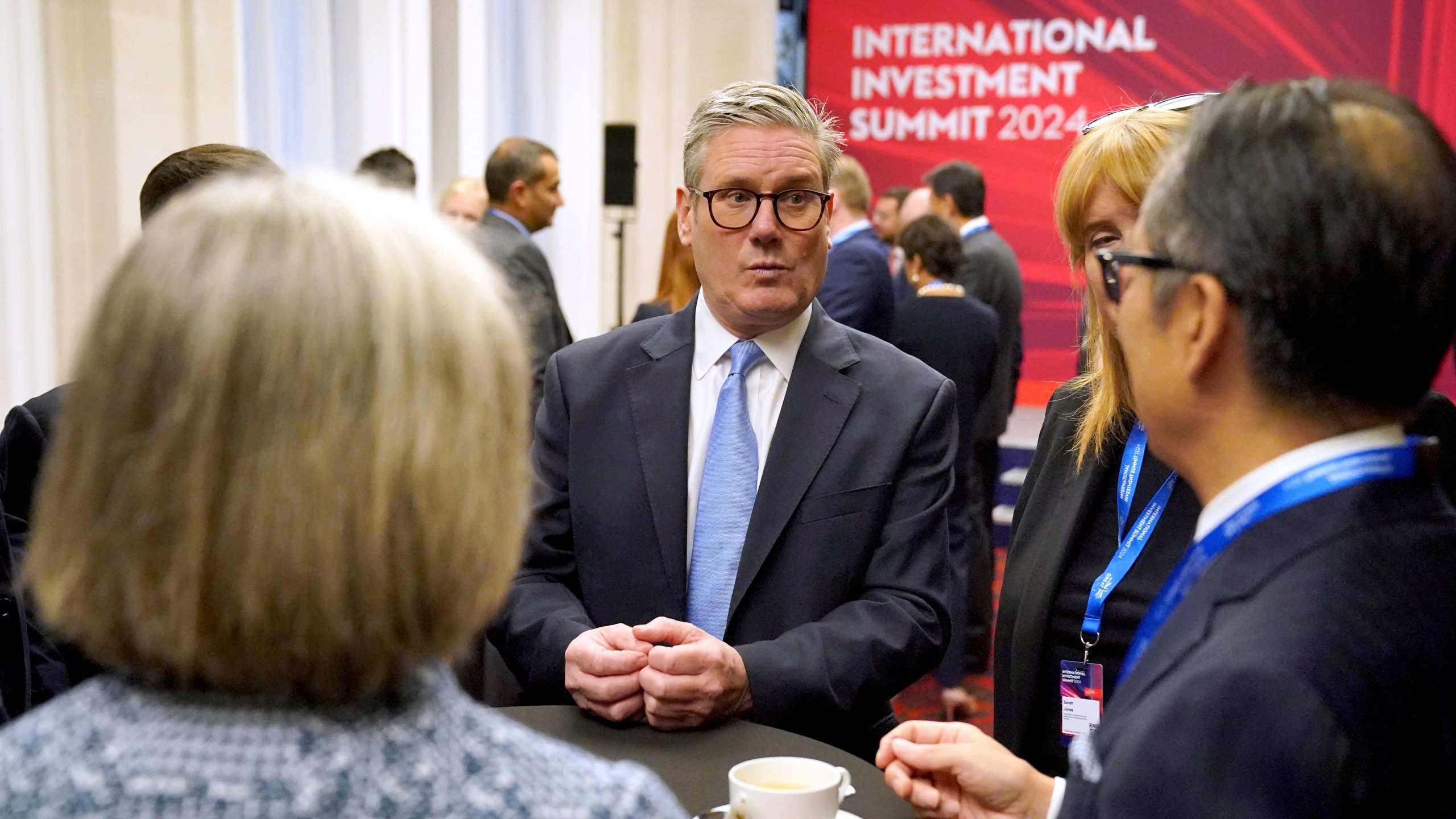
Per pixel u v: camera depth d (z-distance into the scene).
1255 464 0.74
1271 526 0.72
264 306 0.56
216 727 0.55
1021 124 7.51
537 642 1.60
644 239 7.33
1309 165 0.69
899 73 7.77
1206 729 0.66
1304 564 0.69
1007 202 7.59
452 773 0.56
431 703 0.59
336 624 0.55
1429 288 0.69
